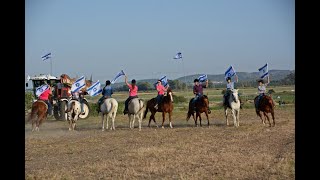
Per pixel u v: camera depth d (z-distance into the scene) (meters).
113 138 22.02
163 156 15.62
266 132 22.22
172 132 23.94
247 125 26.30
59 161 15.67
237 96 26.08
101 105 26.77
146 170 13.27
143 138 21.59
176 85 108.38
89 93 31.64
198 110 27.00
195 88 27.53
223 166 13.64
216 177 12.15
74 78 35.06
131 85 26.64
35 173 13.30
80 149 18.52
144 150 16.98
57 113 34.66
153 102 27.53
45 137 23.27
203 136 21.36
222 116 36.19
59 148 18.84
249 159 14.66
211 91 104.75
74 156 16.77
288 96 65.69
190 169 13.35
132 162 14.59
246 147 17.39
